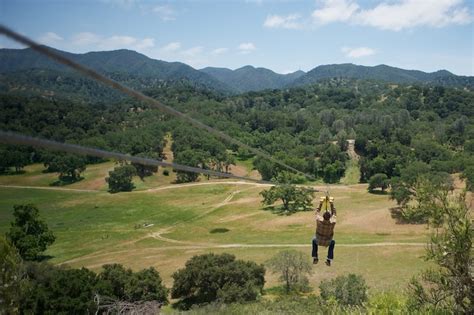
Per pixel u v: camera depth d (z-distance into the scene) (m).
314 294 51.50
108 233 102.69
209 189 145.50
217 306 42.69
